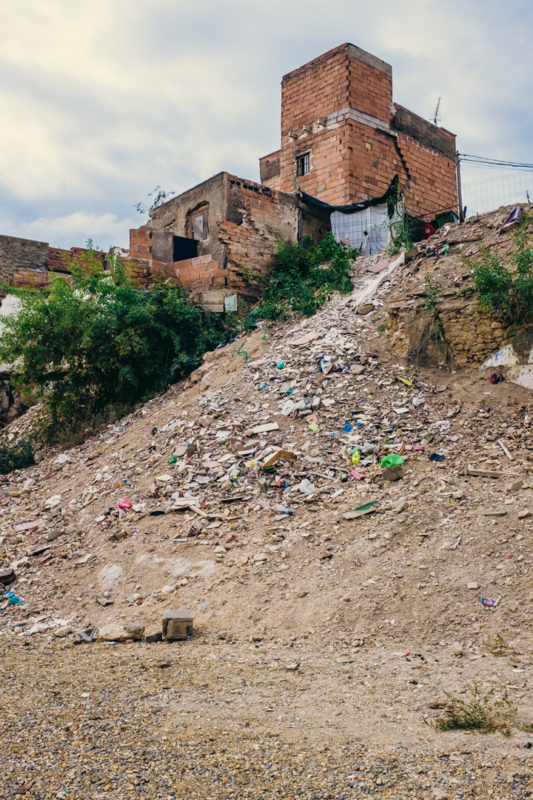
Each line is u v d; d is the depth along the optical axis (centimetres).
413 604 725
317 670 614
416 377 1237
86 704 522
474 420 1093
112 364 1592
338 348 1355
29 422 1823
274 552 877
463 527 831
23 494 1319
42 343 1567
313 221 2036
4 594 923
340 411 1175
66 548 1020
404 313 1326
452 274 1348
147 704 522
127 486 1162
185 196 2016
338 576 800
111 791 382
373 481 991
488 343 1214
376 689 556
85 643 751
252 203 1880
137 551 950
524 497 855
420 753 423
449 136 2483
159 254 1875
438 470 981
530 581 708
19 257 2198
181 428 1291
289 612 758
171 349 1645
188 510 1027
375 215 1944
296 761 416
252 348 1515
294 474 1047
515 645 626
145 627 776
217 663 640
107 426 1566
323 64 2155
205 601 813
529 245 1272
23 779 395
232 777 397
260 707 517
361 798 371
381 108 2175
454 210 2419
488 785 377
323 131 2136
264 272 1867
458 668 593
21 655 696
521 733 446
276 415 1211
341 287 1608
